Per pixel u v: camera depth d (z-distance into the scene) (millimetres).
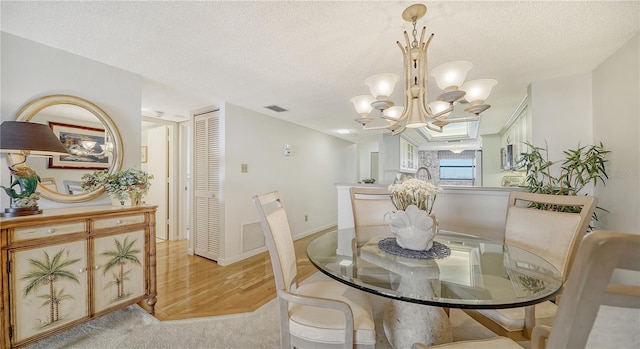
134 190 1954
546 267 1285
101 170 2014
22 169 1551
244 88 2650
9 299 1339
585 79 2238
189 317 1940
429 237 1438
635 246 432
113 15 1439
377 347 1612
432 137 6070
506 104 3189
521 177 4934
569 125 2291
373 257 1453
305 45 1766
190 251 3570
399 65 2074
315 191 5129
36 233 1432
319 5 1343
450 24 1504
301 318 1190
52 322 1483
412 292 1070
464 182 7781
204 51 1859
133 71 2219
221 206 3205
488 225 2559
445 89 1388
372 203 2324
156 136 4293
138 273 1913
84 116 1945
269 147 3914
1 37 1601
